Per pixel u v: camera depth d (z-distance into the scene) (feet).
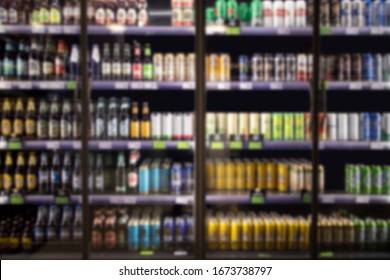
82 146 9.05
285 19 9.70
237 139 9.51
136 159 10.35
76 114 9.52
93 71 9.70
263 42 11.00
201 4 8.95
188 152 11.02
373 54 10.46
